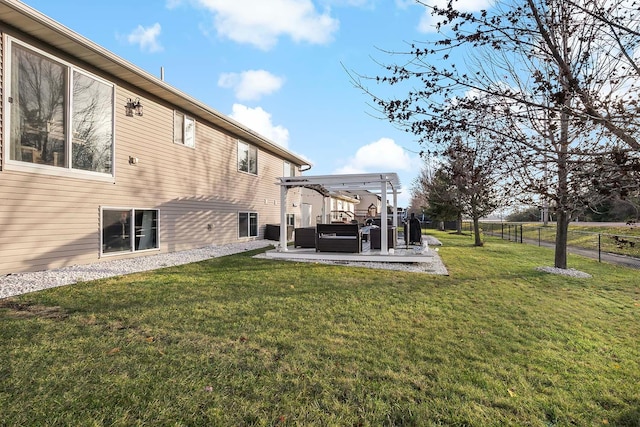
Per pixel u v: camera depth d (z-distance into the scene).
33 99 6.38
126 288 5.57
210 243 12.02
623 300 5.62
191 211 11.01
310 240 10.78
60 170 6.84
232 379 2.75
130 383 2.64
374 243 10.63
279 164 17.58
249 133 13.50
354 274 7.21
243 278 6.57
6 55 5.91
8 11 5.56
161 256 9.16
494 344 3.59
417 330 3.93
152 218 9.41
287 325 4.00
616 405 2.54
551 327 4.20
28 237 6.30
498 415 2.38
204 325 3.94
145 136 9.12
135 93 8.80
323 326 4.00
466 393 2.63
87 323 3.92
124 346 3.31
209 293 5.38
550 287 6.47
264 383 2.70
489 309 4.85
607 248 14.19
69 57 7.01
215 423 2.21
